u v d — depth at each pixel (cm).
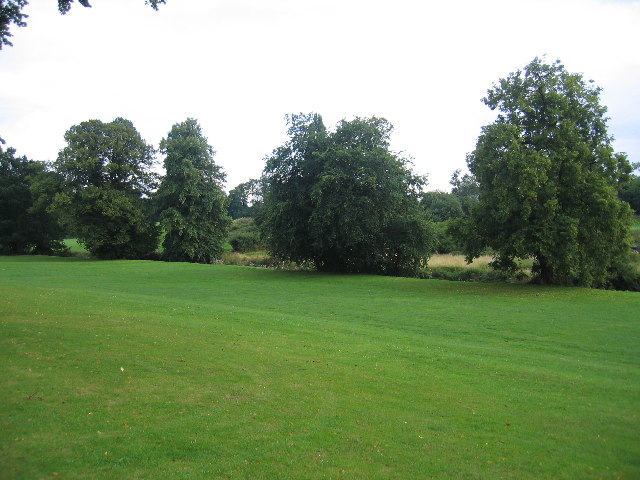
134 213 5734
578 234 2914
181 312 1867
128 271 4353
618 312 2195
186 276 4006
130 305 1983
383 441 748
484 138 3162
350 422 818
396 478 639
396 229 4206
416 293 2953
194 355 1183
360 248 4166
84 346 1189
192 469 639
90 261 5459
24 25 1487
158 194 6075
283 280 3738
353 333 1636
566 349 1512
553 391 1024
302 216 4106
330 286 3356
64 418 773
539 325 1903
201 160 6041
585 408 919
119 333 1362
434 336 1700
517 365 1248
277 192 4144
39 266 4666
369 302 2580
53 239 7256
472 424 829
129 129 5884
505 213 2900
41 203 5731
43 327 1356
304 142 4009
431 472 658
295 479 625
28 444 680
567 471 670
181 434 742
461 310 2284
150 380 978
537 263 3469
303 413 850
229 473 634
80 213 5591
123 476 613
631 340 1639
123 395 889
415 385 1034
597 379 1130
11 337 1216
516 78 3209
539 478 650
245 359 1177
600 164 3080
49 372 980
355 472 650
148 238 6209
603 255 3025
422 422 830
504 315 2136
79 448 678
